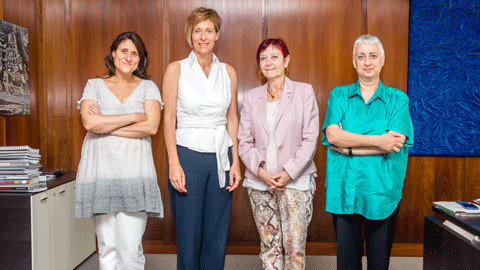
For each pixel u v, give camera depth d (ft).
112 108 5.90
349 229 5.86
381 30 8.42
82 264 8.20
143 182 6.00
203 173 5.99
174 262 8.36
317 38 8.56
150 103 6.10
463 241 4.69
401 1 8.36
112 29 8.80
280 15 8.57
